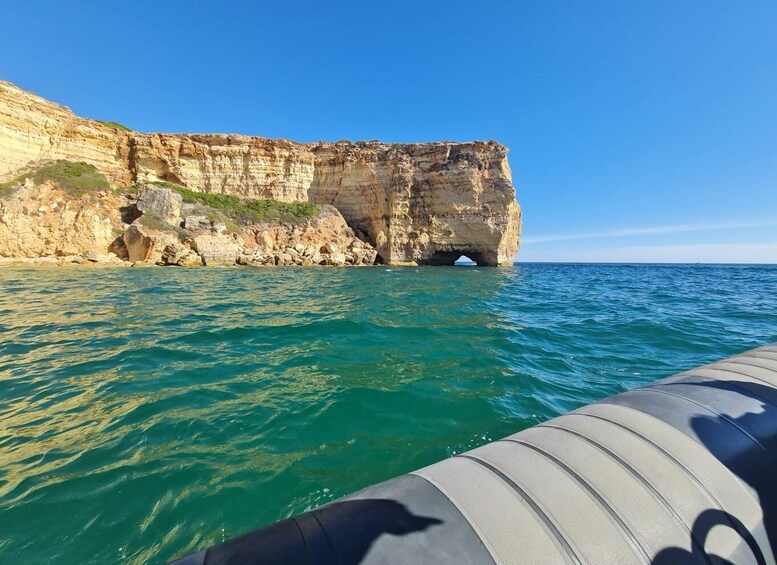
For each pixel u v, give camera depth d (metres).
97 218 27.91
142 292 13.18
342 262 37.22
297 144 41.97
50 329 7.16
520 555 1.06
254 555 1.02
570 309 10.88
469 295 14.39
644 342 6.77
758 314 9.90
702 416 1.66
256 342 6.41
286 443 3.09
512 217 44.97
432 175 40.94
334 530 1.11
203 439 3.14
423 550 1.05
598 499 1.23
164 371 4.84
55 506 2.31
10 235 24.62
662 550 1.12
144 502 2.36
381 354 5.75
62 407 3.74
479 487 1.29
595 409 1.81
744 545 1.20
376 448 3.03
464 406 3.85
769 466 1.43
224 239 31.56
